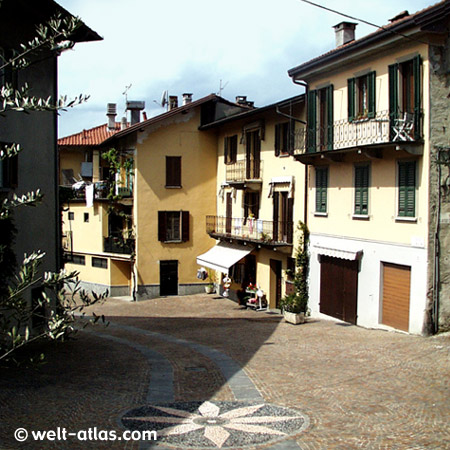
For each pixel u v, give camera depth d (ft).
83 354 56.44
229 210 112.98
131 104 136.56
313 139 78.69
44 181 61.98
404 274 64.18
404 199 63.31
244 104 128.26
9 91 20.76
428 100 59.47
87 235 130.93
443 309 61.31
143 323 84.94
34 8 56.29
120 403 38.19
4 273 50.08
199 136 117.60
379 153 66.39
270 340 63.82
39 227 60.70
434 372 44.80
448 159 59.98
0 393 39.65
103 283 126.72
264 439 30.63
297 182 86.33
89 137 151.74
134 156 114.83
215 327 77.51
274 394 40.52
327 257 78.38
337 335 64.59
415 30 58.70
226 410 36.37
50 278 22.25
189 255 118.52
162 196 116.06
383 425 32.76
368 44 65.57
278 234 91.25
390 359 49.96
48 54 61.36
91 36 63.72
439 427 32.22
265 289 98.22
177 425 33.14
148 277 116.06
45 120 61.98
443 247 61.05
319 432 31.71
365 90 69.41
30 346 57.47
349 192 73.00
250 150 102.53
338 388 41.37
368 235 69.56
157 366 51.34
